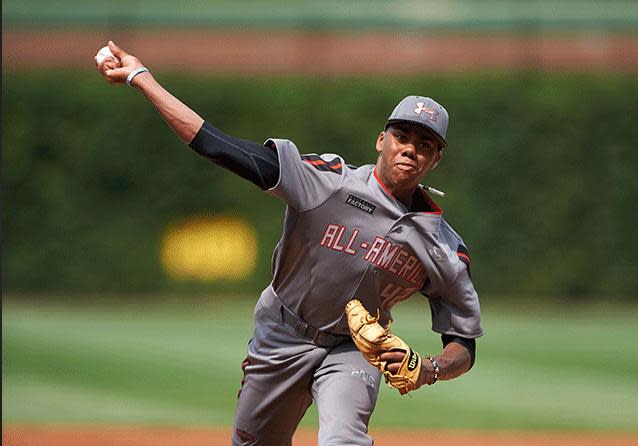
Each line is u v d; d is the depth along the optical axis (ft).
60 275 233.35
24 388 125.70
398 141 53.72
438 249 54.60
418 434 103.91
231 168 51.03
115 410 113.80
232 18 267.18
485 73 234.58
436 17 266.77
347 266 54.54
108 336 166.81
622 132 228.43
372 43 264.93
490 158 228.84
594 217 229.04
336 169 54.29
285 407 59.00
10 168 232.73
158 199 232.73
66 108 232.94
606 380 135.95
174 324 184.03
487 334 177.17
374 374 56.39
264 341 57.88
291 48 266.36
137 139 232.53
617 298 229.66
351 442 52.95
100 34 264.72
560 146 228.63
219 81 233.35
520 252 229.45
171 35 266.77
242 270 231.91
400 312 205.87
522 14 269.23
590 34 260.83
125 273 233.14
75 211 233.14
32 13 262.06
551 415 114.32
